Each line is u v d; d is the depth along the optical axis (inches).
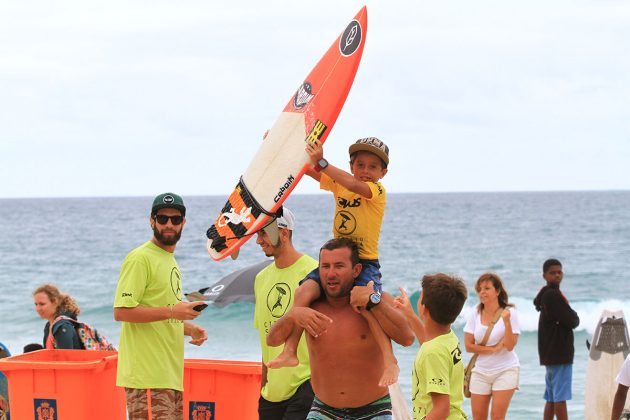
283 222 461.7
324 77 408.8
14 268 3518.7
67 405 505.0
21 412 511.5
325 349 359.6
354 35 406.6
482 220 6156.5
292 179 391.5
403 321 350.0
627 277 2881.4
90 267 3501.5
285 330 351.6
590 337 1710.1
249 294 530.6
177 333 493.4
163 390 483.2
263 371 474.9
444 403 424.8
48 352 554.6
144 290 481.7
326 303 366.3
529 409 939.3
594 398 715.4
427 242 4414.4
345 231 383.9
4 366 510.3
